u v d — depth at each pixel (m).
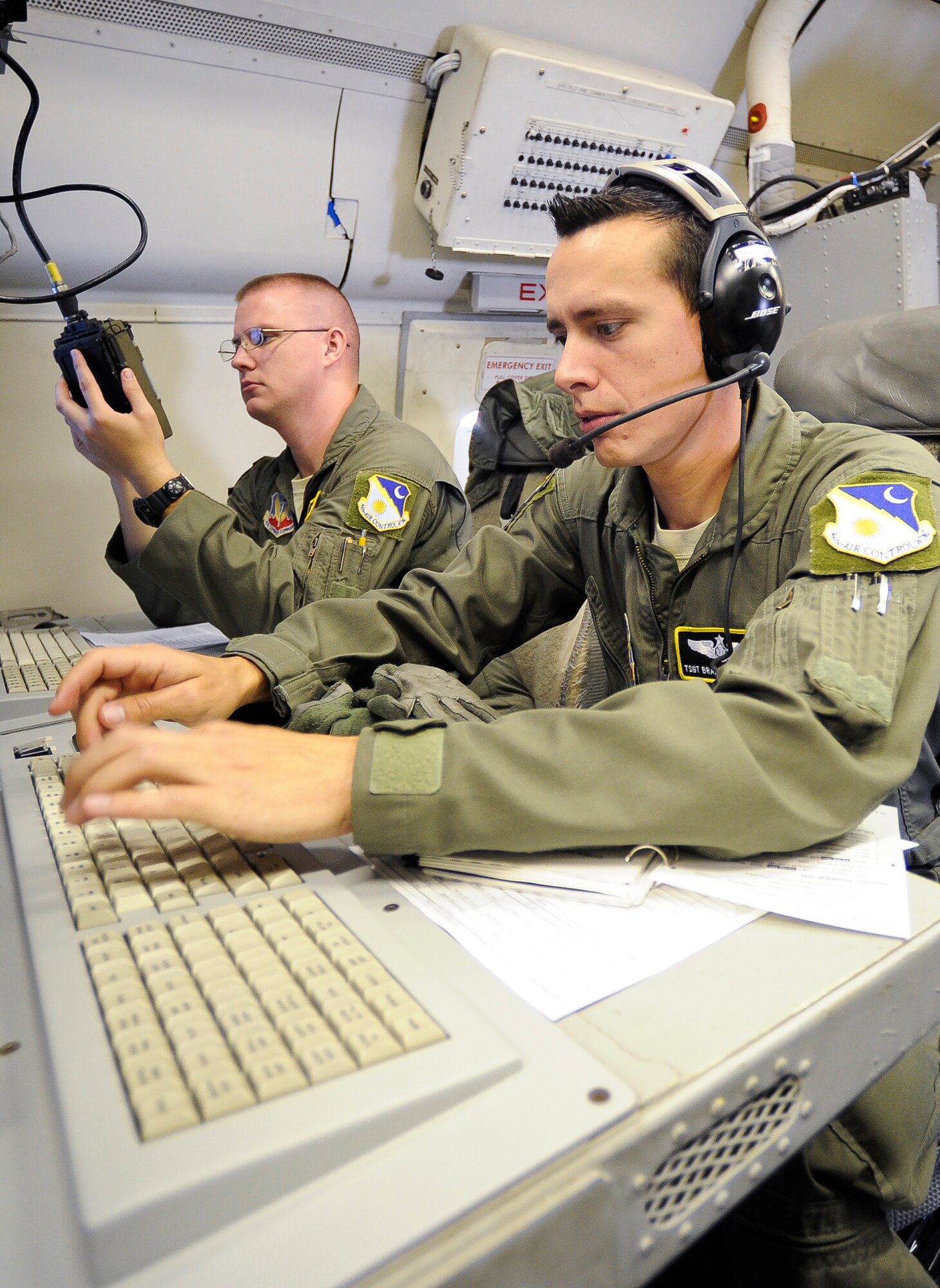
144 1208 0.35
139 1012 0.45
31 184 1.54
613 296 0.76
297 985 0.48
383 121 1.77
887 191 2.06
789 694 0.62
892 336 1.24
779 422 0.87
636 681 0.99
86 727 0.76
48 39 1.42
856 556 0.68
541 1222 0.38
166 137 1.59
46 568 1.80
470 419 2.24
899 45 2.37
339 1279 0.34
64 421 1.74
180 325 1.82
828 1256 0.69
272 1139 0.38
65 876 0.60
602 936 0.56
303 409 1.63
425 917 0.58
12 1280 0.35
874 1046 0.54
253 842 0.65
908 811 0.83
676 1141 0.43
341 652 0.96
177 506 1.37
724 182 0.80
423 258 1.98
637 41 1.96
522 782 0.61
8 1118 0.43
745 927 0.57
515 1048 0.45
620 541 0.99
